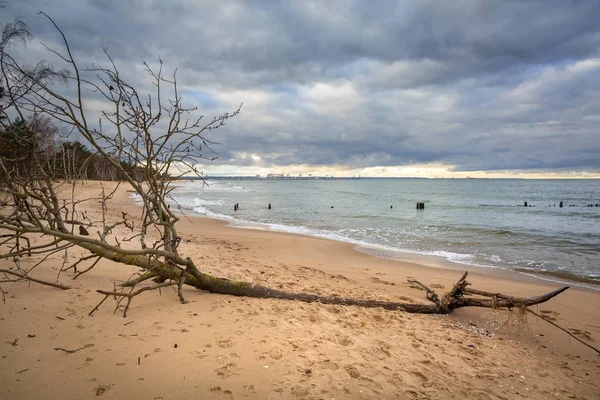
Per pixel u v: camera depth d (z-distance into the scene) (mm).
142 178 4727
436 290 7129
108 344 3184
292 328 4004
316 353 3443
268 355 3275
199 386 2676
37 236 8031
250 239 12531
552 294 4984
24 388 2479
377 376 3174
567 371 3926
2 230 8539
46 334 3273
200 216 21391
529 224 19453
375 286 7145
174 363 2953
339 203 35688
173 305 4324
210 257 8383
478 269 9414
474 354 4012
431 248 12438
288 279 6801
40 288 4473
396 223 19562
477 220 21422
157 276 4930
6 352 2906
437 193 59312
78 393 2479
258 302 4828
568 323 5570
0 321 3428
